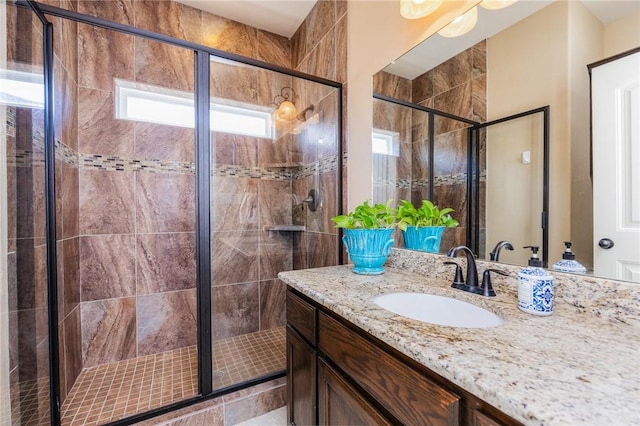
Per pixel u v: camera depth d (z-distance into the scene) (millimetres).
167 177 2086
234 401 1505
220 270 2104
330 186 2010
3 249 936
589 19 826
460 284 1035
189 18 2123
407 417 646
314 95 2133
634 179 742
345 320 924
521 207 999
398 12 1464
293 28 2404
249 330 2229
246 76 2211
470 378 489
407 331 688
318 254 2156
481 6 1113
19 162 1058
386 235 1298
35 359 1165
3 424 935
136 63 1956
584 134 838
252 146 2266
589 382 468
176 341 2119
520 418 416
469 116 1177
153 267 2045
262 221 2316
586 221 827
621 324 719
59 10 1272
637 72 740
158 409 1431
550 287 782
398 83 1483
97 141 1858
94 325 1859
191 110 2158
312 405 1085
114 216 1920
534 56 962
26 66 1118
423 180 1373
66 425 1329
